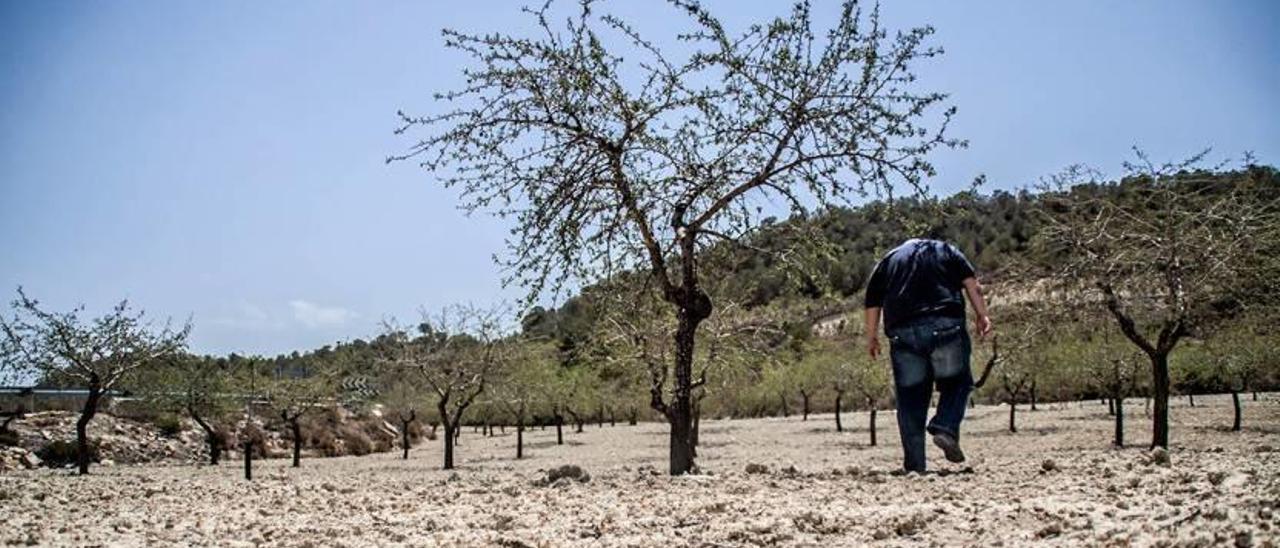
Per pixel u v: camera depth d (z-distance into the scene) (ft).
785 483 30.83
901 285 32.68
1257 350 109.40
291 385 129.39
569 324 77.77
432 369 117.50
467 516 26.16
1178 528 17.02
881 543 18.89
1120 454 37.81
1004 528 19.36
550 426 264.72
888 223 42.27
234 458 142.00
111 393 125.39
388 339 121.70
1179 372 143.43
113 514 31.81
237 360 134.62
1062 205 71.36
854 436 145.69
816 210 41.88
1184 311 62.69
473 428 257.75
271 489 43.27
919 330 32.17
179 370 122.11
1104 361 118.73
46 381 88.89
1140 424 125.90
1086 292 68.95
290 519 27.84
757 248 43.83
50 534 25.81
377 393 164.66
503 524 23.62
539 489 34.27
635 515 24.08
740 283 61.62
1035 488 25.14
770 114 40.32
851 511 22.38
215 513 30.66
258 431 151.53
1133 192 67.92
